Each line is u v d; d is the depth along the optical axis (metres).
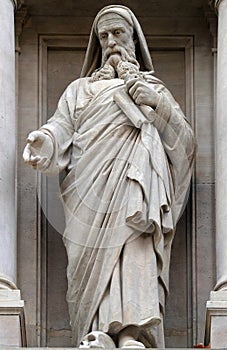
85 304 21.53
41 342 22.66
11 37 22.89
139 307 21.20
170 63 24.08
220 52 22.97
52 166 21.98
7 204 22.08
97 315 21.38
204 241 23.05
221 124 22.58
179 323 22.86
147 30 24.09
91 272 21.58
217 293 21.67
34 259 22.92
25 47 23.98
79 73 24.03
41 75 23.88
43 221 23.11
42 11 24.09
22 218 23.08
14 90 22.81
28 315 22.69
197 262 22.95
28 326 22.64
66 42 24.09
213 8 23.70
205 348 20.73
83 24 24.11
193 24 24.11
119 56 22.88
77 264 21.69
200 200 23.19
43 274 22.95
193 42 24.05
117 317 21.09
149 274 21.39
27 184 23.22
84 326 21.53
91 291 21.53
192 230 23.08
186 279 23.03
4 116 22.39
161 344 21.52
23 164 23.31
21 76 23.83
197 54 23.98
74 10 24.14
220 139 22.53
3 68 22.59
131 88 22.12
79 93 22.59
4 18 22.84
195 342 22.64
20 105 23.67
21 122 23.58
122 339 21.09
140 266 21.41
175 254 23.11
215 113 23.44
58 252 23.05
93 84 22.67
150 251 21.52
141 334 21.28
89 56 23.17
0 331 21.34
